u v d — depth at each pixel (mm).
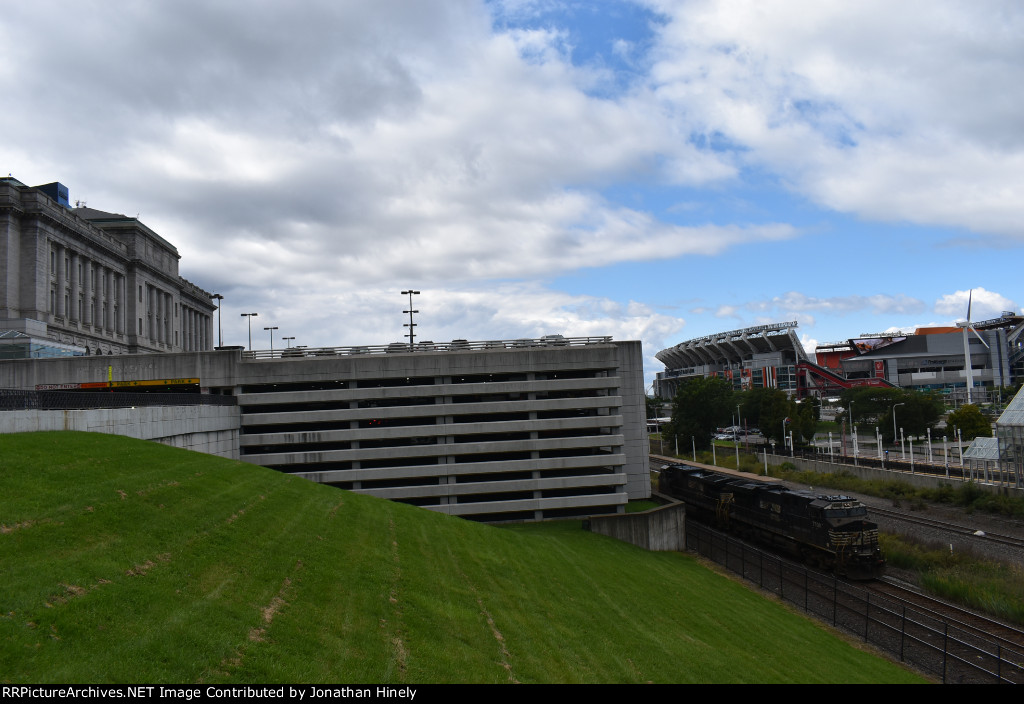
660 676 19047
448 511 46062
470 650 17000
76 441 24594
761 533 48281
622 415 53812
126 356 45531
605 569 32406
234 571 17172
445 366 46812
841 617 31328
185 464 26969
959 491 61500
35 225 86188
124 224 111750
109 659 11391
